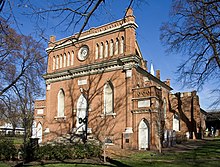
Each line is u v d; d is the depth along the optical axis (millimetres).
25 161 19719
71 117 35844
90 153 21703
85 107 34844
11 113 35469
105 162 19422
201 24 22953
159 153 24547
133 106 30047
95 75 34219
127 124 29562
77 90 35906
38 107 41188
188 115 47406
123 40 32469
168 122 44156
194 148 28594
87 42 36125
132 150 27500
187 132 46906
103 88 32938
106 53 33875
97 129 32250
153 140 27656
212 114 53656
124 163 18406
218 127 59281
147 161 19281
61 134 36438
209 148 27578
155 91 29094
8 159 20094
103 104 32469
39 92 37719
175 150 27188
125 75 31125
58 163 18953
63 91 38094
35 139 22984
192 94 47750
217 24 19016
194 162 18188
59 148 21188
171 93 47250
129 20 31891
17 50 28859
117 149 27734
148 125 28516
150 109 28453
